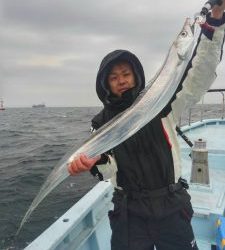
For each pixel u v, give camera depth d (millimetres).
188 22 1093
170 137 1231
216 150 2904
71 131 17656
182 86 1175
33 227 4148
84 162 1140
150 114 1115
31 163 8383
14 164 8320
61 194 5344
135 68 1273
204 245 1762
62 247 1601
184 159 2971
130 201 1233
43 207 4781
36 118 36719
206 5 1060
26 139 14094
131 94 1262
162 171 1200
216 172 2633
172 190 1203
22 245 3717
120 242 1236
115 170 1259
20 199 5340
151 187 1205
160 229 1199
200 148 2207
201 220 1845
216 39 1095
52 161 8555
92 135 1203
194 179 2211
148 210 1191
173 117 1236
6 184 6297
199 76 1143
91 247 1806
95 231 1829
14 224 4285
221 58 1133
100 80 1287
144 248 1211
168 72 1101
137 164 1213
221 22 1089
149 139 1211
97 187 2096
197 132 4336
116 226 1252
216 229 1754
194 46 1087
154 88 1123
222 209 1864
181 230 1194
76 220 1651
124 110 1221
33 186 6121
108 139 1171
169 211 1187
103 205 2096
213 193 2111
